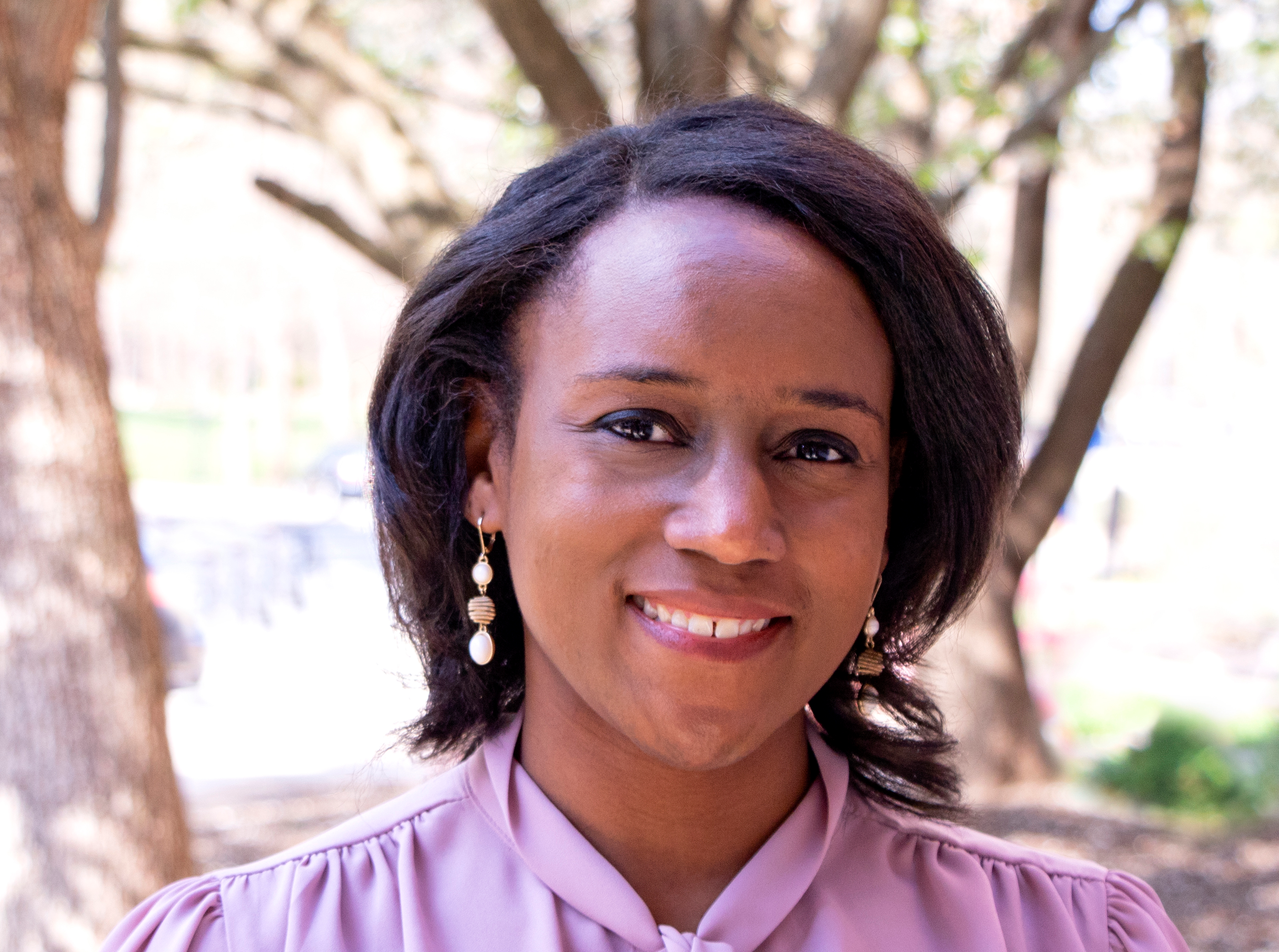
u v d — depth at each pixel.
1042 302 7.24
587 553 1.22
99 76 4.74
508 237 1.31
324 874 1.36
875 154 1.41
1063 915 1.47
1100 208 8.24
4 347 3.44
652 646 1.21
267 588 13.48
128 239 23.39
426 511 1.42
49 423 3.46
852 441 1.26
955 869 1.46
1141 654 15.44
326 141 5.84
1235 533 22.50
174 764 3.68
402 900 1.32
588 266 1.26
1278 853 7.19
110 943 1.39
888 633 1.52
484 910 1.32
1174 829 7.59
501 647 1.50
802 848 1.37
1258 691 13.14
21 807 3.42
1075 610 17.73
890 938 1.38
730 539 1.16
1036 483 7.38
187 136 8.91
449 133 7.32
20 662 3.44
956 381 1.35
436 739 1.53
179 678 10.40
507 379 1.33
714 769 1.27
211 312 30.42
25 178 3.47
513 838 1.34
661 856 1.35
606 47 6.51
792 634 1.25
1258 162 8.02
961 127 6.05
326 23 5.88
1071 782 8.31
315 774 8.13
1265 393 25.95
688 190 1.28
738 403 1.21
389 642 1.83
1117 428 25.56
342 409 27.66
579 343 1.25
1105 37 5.12
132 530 3.62
